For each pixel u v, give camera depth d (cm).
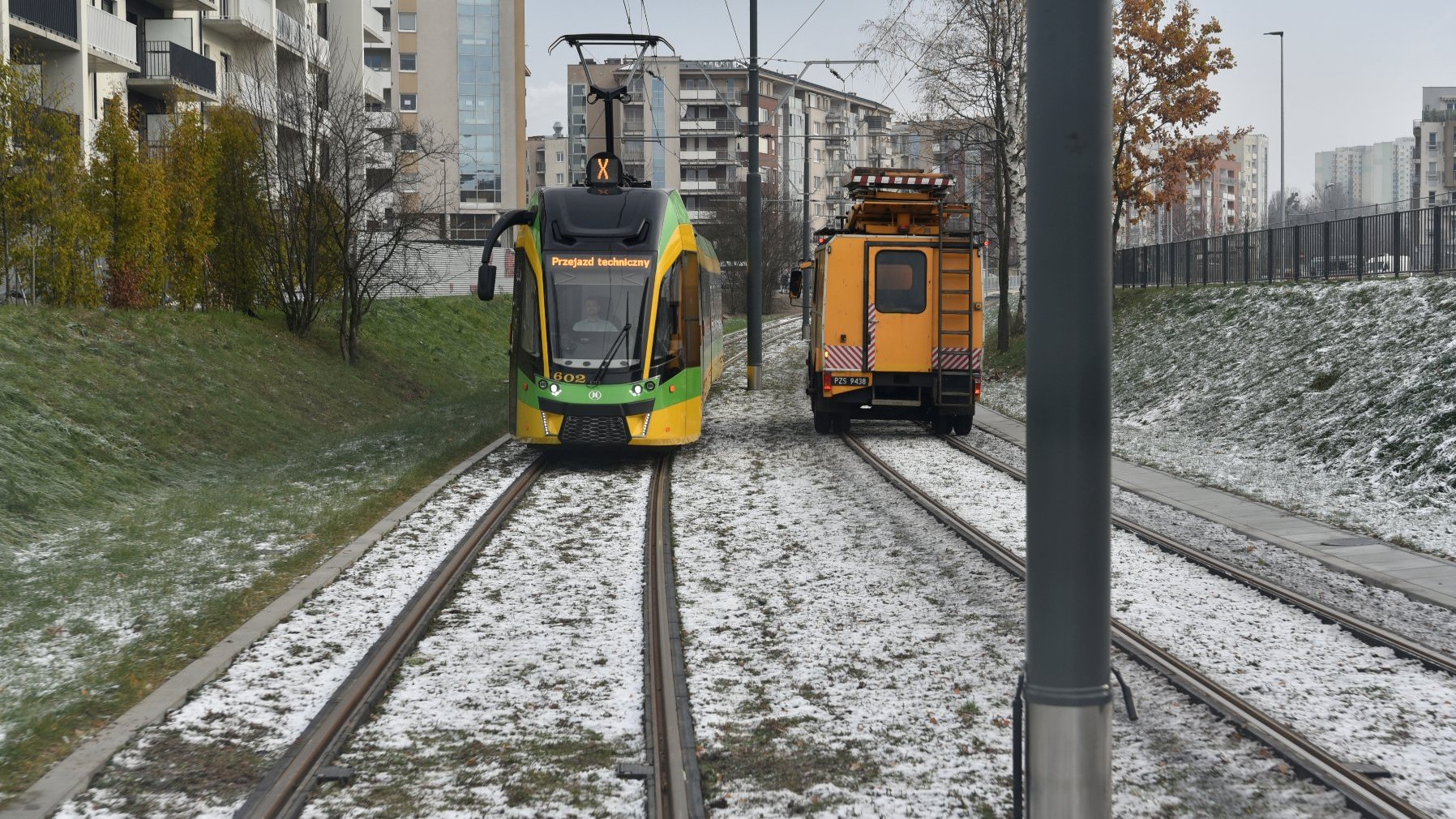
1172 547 1152
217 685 733
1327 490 1535
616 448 2009
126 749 624
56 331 1919
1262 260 2967
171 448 1692
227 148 2797
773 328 6925
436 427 2202
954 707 708
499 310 4869
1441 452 1529
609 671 777
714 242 8962
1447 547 1171
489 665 790
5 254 2111
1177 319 2900
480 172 8019
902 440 2167
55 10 2989
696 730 672
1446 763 625
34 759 597
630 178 2080
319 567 1049
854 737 659
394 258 3694
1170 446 2006
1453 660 785
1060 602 415
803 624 892
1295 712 702
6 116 2084
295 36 4391
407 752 636
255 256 2848
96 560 1071
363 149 2944
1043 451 415
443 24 7944
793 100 12006
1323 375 2016
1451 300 1919
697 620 905
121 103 2403
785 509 1400
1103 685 419
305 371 2577
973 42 3425
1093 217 409
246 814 538
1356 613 930
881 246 2136
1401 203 3145
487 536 1220
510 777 601
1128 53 3581
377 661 773
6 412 1470
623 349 1811
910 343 2139
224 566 1042
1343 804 566
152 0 3797
